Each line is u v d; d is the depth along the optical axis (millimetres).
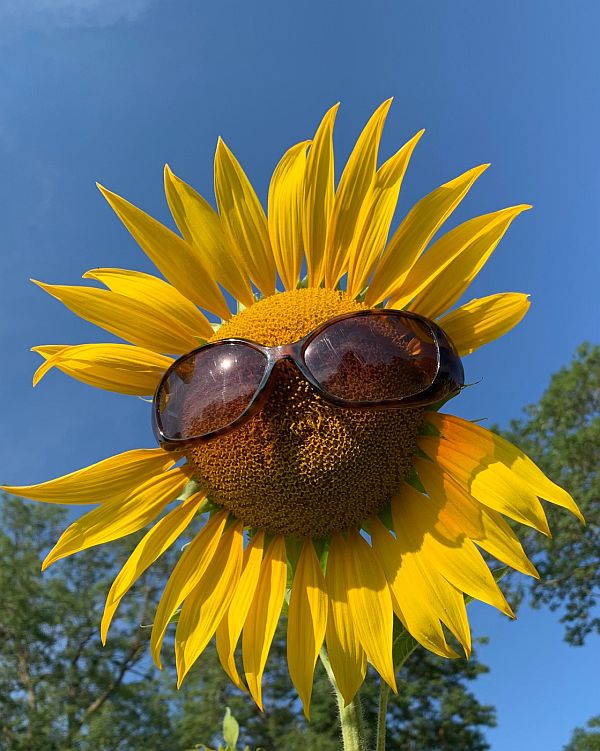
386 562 275
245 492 282
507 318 281
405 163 292
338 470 274
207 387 278
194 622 274
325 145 305
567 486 2562
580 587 2512
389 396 265
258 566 281
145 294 306
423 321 264
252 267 312
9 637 2510
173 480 299
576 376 2811
